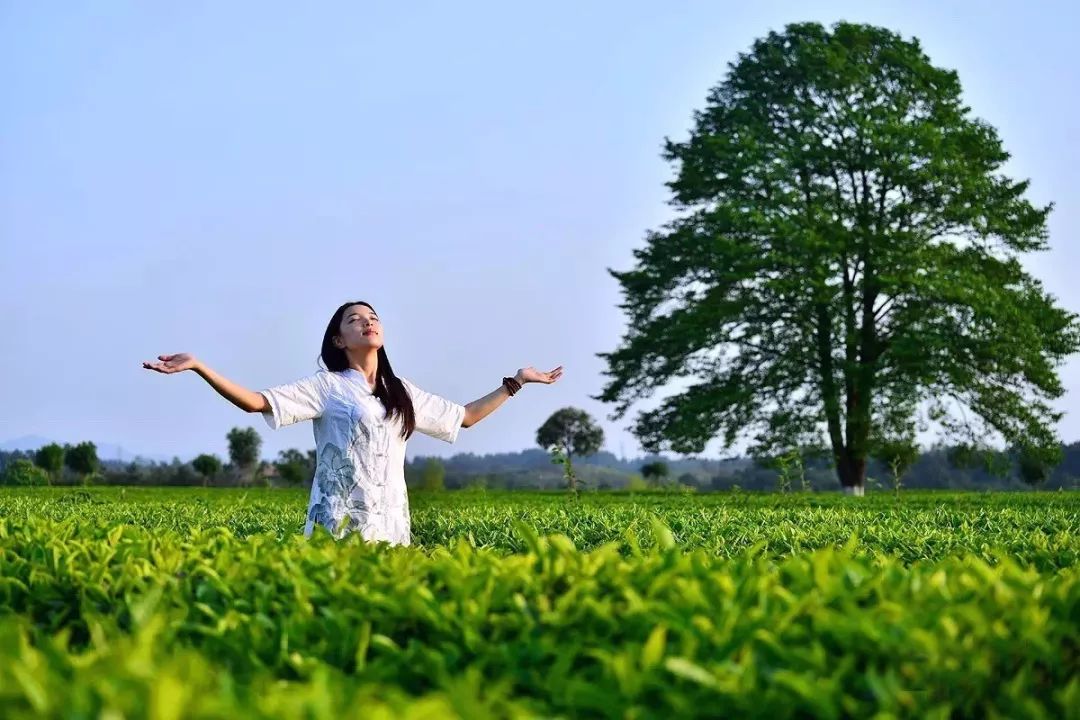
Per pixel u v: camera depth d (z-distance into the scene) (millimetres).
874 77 35500
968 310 33125
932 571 4496
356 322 6312
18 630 3109
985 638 3238
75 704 2428
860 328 34469
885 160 33875
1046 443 33875
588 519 9938
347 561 4445
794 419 33281
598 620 3508
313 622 3670
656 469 47969
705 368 35094
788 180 33875
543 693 3154
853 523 9797
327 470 6266
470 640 3434
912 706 2932
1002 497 18578
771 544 7832
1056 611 3666
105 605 4363
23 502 14656
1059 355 34344
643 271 35406
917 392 33625
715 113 36688
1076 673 3342
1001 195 35188
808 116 34812
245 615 3791
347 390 6324
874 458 34812
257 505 13664
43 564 4816
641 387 36000
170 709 2314
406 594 3736
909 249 33938
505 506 13031
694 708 2857
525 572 3945
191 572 4539
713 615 3412
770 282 32531
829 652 3246
